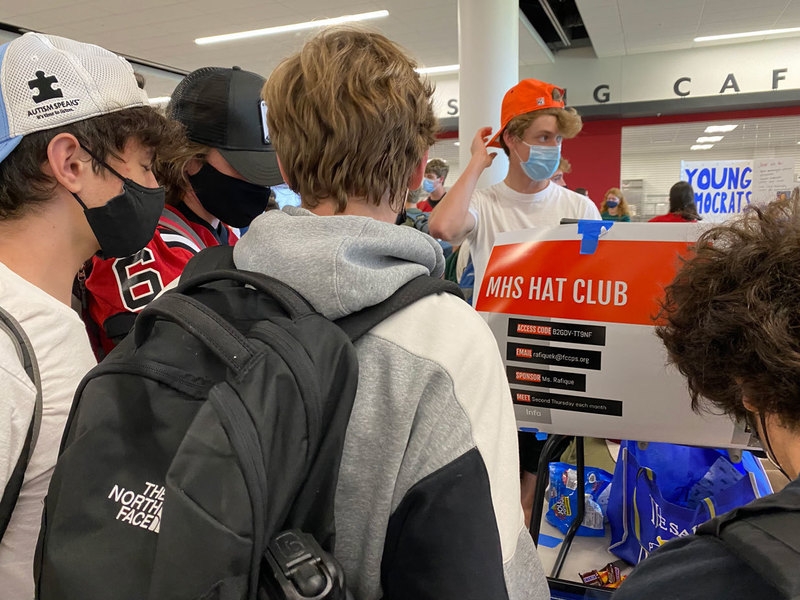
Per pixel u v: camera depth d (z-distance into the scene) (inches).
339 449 19.2
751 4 255.4
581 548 44.9
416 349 20.7
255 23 273.3
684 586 18.0
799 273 19.8
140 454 19.2
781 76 321.4
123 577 17.7
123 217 30.7
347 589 19.5
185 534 16.6
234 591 16.5
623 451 43.1
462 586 19.1
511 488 21.2
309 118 22.7
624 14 268.5
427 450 20.0
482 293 38.7
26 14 257.6
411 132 23.8
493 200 69.7
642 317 33.1
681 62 337.1
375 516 20.5
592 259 34.6
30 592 26.5
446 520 19.4
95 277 37.9
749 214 23.6
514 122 64.1
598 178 378.9
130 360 21.0
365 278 20.5
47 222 29.1
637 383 33.3
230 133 43.8
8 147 27.1
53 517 19.2
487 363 21.5
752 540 16.6
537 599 22.8
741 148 351.6
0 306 25.6
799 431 20.6
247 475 16.7
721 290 21.8
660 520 36.9
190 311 20.1
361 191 23.5
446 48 319.6
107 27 277.3
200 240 46.5
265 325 19.7
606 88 352.8
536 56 338.3
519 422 36.9
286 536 17.9
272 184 46.0
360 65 22.7
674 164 365.7
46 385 26.1
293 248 21.2
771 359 19.4
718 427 32.0
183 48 314.7
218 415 17.3
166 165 43.9
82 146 28.8
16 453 24.9
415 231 23.8
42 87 27.5
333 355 19.3
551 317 35.3
